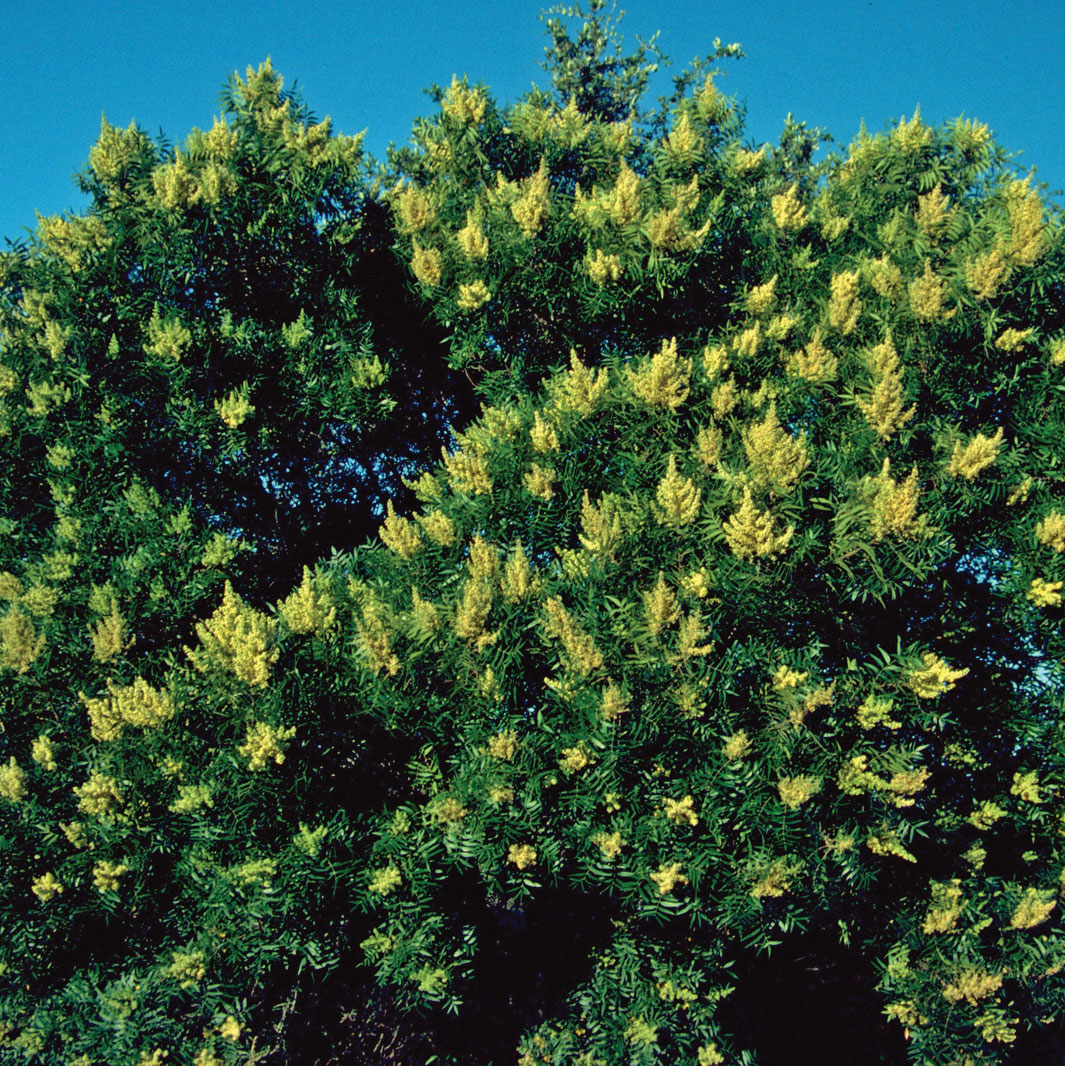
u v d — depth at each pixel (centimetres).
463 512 479
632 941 480
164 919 426
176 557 485
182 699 418
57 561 467
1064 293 514
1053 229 515
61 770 433
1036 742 536
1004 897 534
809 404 483
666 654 400
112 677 449
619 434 475
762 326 528
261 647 396
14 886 415
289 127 549
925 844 546
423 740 444
